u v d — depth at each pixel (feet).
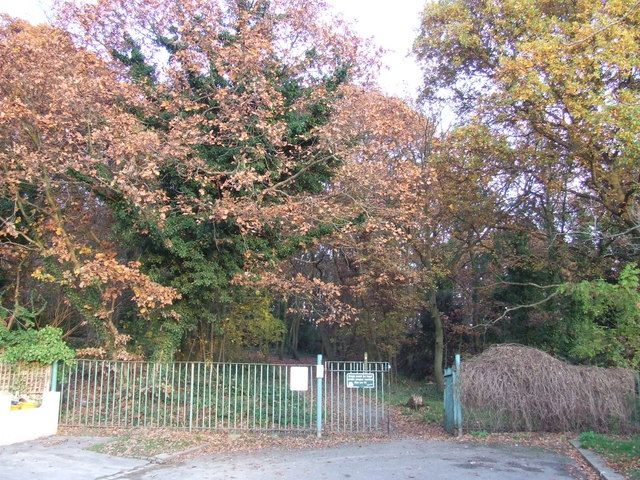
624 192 51.49
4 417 36.70
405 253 77.77
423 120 71.36
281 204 47.52
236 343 67.46
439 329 86.69
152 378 44.27
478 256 91.09
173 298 45.44
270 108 44.86
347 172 46.57
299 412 44.42
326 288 52.29
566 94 45.75
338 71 50.57
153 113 46.91
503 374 42.16
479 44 56.54
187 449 36.65
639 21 44.06
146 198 39.60
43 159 41.04
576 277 63.52
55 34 45.60
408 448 37.42
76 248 47.37
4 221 45.68
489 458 33.78
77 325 59.21
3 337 41.93
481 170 58.75
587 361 53.62
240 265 50.75
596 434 39.45
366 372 43.73
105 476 29.19
